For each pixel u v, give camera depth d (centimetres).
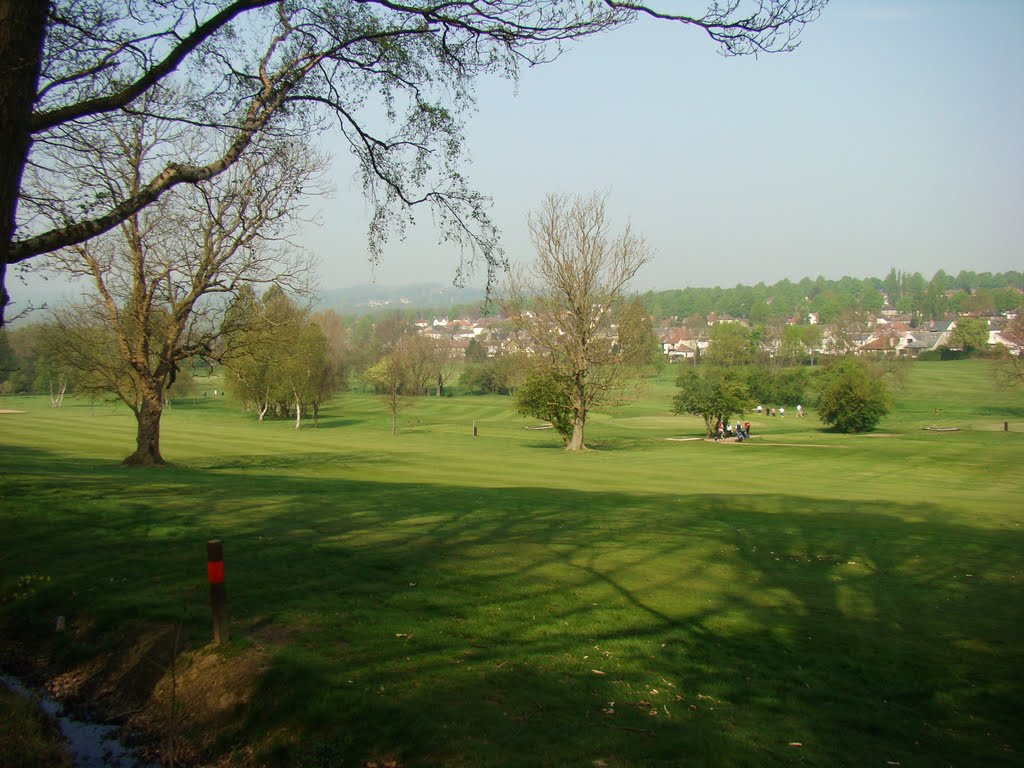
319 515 1520
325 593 940
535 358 5069
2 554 1096
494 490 2245
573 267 4791
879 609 1045
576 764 549
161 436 5125
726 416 5919
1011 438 5741
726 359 11338
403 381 9431
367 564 1095
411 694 656
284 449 4397
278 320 3012
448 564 1128
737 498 2294
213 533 1255
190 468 2978
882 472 3791
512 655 768
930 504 2348
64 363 3017
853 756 598
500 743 578
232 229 2702
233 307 2845
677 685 727
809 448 5053
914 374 12200
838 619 987
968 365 13225
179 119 854
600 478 3112
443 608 910
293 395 7331
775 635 905
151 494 1723
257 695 670
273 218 2636
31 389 10731
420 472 3180
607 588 1061
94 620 856
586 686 702
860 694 737
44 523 1290
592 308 4916
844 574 1248
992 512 2195
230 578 991
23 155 646
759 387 9775
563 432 5134
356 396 11675
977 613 1038
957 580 1235
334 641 775
